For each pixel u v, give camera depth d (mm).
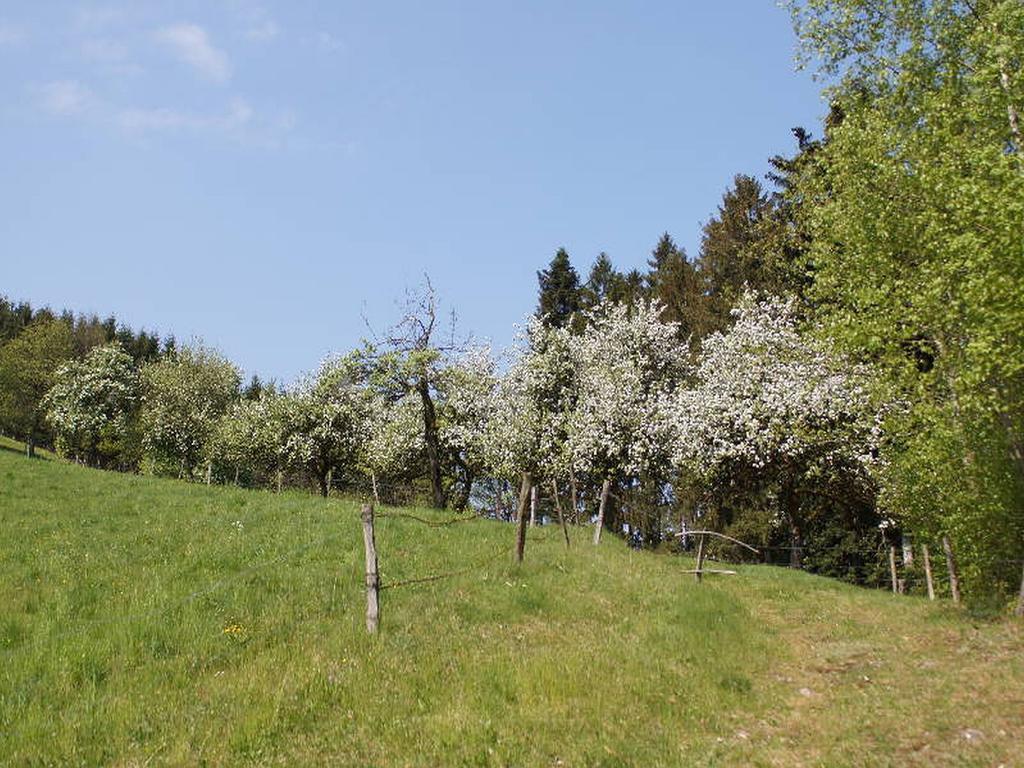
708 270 55875
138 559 18688
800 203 29562
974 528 18797
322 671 12305
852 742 10336
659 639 15109
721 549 45906
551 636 14820
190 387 78625
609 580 19562
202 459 77125
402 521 23875
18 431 85500
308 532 21531
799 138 49031
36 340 86312
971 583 19969
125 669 12484
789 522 42500
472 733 10320
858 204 20984
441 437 48906
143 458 80562
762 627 17219
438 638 14164
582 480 47656
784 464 36062
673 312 60375
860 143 21406
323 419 56062
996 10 17281
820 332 22312
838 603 20547
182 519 23109
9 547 19281
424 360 38906
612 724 10930
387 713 11078
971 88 19234
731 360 36594
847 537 41844
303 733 10516
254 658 13031
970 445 18672
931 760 9594
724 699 12352
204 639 13586
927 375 18594
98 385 78000
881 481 23438
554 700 11602
